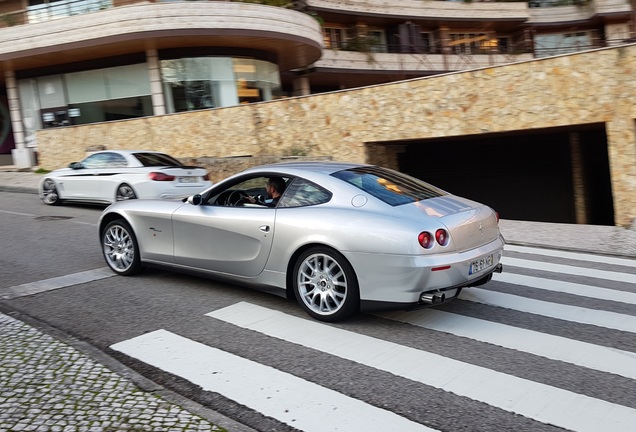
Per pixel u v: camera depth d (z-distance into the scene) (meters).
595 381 3.80
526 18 32.84
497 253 5.12
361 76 29.17
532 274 6.84
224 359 4.23
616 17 32.34
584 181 16.33
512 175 17.09
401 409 3.47
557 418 3.33
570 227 10.09
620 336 4.63
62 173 12.50
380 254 4.54
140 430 3.16
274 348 4.44
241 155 16.09
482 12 32.28
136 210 6.23
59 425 3.20
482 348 4.40
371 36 30.12
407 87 13.41
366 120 14.20
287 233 5.05
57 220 10.76
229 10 18.88
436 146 17.22
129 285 6.18
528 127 11.80
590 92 10.88
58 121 22.20
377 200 4.88
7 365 4.00
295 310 5.34
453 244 4.63
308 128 15.12
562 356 4.23
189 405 3.50
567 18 33.34
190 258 5.84
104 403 3.46
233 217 5.44
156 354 4.33
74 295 5.84
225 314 5.23
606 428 3.21
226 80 20.97
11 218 11.15
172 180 11.38
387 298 4.58
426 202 5.01
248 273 5.42
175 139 16.97
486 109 12.30
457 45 33.28
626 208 10.53
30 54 19.72
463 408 3.47
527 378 3.86
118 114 21.31
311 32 21.23
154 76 20.38
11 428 3.16
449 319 5.09
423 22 31.91
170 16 18.42
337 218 4.81
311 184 5.19
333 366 4.09
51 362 4.06
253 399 3.62
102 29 18.75
